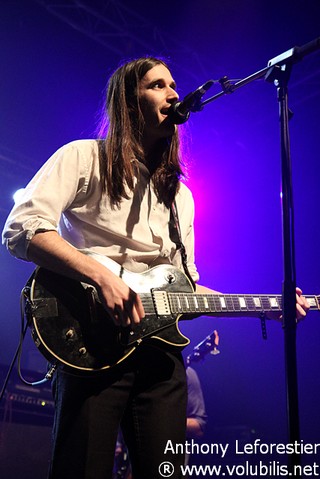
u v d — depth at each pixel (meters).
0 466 4.80
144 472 2.05
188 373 5.42
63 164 2.23
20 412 5.07
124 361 2.11
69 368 1.99
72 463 1.92
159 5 6.86
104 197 2.28
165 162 2.56
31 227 2.03
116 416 2.04
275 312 2.74
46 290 2.05
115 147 2.37
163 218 2.46
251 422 8.72
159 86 2.54
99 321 2.07
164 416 2.10
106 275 2.02
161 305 2.26
